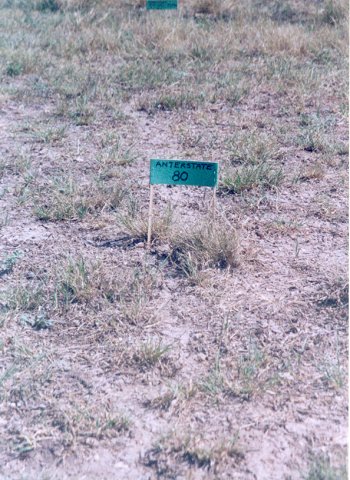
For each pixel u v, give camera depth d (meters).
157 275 2.60
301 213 3.04
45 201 3.15
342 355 2.22
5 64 4.93
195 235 2.73
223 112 4.18
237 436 1.92
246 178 3.23
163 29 5.57
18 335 2.32
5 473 1.86
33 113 4.21
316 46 5.27
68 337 2.31
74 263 2.61
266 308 2.43
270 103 4.31
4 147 3.72
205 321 2.38
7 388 2.11
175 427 1.96
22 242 2.84
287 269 2.65
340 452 1.89
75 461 1.88
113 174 3.39
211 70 4.87
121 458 1.88
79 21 5.93
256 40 5.37
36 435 1.95
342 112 4.11
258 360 2.17
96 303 2.45
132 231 2.84
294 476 1.83
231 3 6.36
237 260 2.65
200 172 2.69
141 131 3.94
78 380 2.14
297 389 2.09
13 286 2.55
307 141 3.69
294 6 6.43
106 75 4.77
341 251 2.76
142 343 2.24
